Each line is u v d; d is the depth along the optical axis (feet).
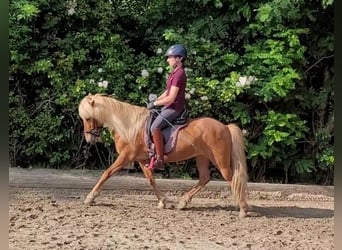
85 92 28.55
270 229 21.25
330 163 29.40
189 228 20.93
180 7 31.12
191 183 27.12
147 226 20.97
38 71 28.76
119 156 23.40
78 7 29.71
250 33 30.14
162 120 22.44
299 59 29.35
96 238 19.15
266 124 29.35
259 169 30.19
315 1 29.40
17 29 28.50
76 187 26.22
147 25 31.65
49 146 29.68
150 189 26.86
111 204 24.44
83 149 30.01
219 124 22.71
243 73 29.27
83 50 29.43
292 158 30.04
